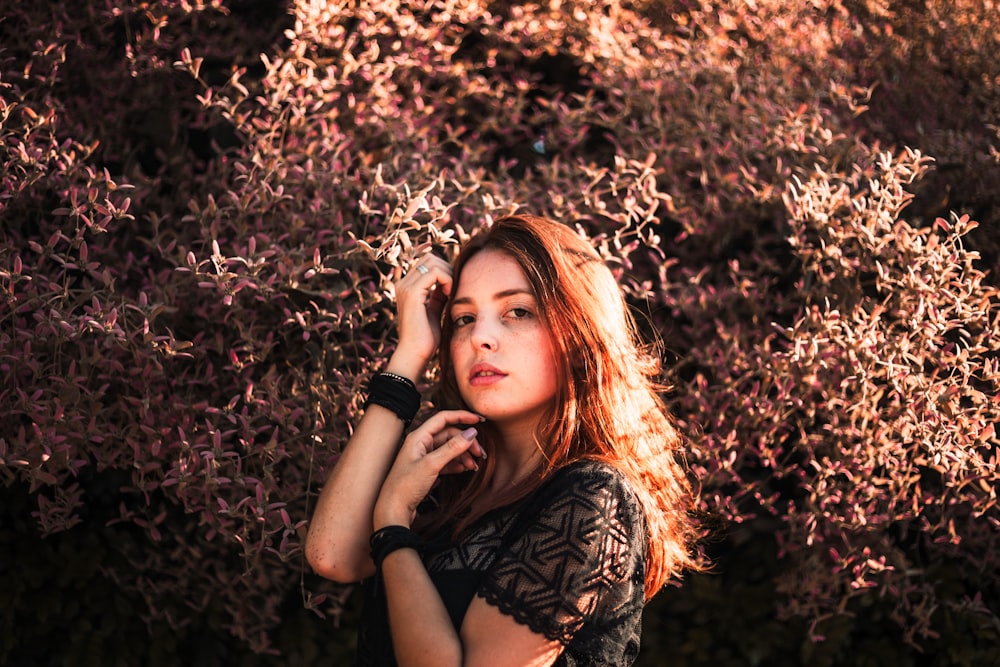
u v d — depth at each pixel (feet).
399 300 6.39
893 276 8.40
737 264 8.73
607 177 9.61
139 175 9.03
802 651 8.89
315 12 8.66
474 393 5.68
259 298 7.64
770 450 8.10
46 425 7.29
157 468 7.77
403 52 9.84
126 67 9.43
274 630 9.00
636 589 5.21
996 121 10.77
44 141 8.91
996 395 8.02
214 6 8.93
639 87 9.68
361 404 7.83
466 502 5.84
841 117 10.46
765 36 11.21
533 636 4.83
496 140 10.63
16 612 8.69
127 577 8.82
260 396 7.79
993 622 8.79
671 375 8.62
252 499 7.16
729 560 9.09
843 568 8.18
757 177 9.45
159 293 7.91
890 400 8.45
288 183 8.46
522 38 10.42
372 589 5.62
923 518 8.36
